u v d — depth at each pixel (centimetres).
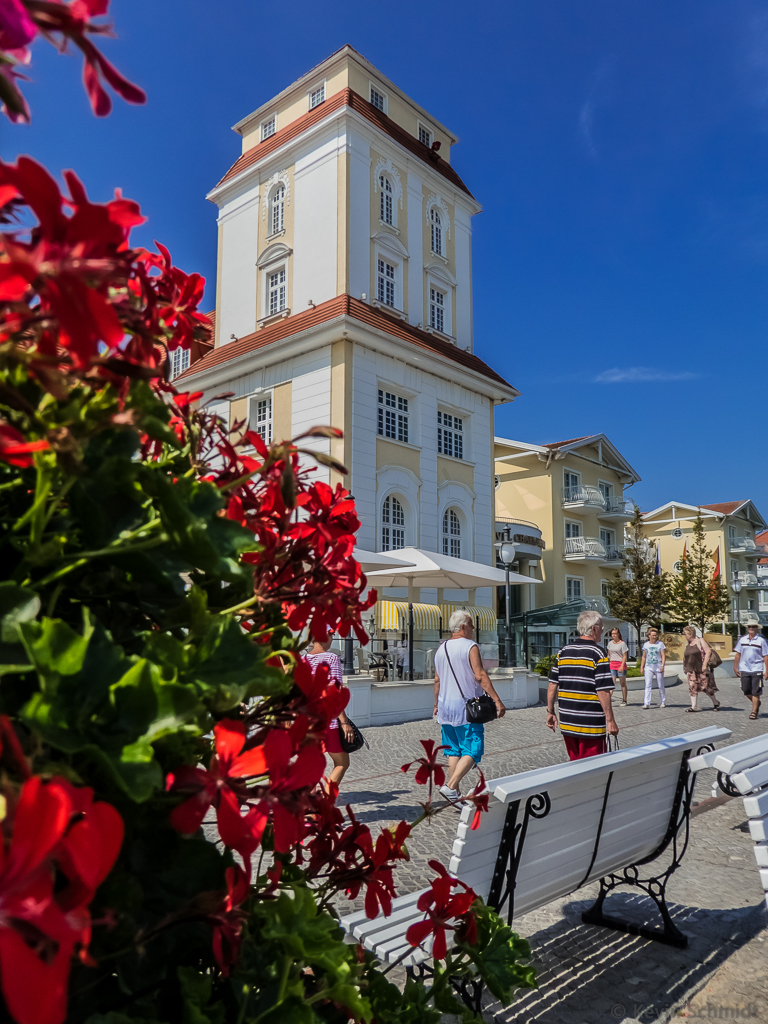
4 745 51
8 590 60
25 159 45
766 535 7100
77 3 52
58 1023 42
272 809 76
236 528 77
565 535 3306
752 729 1220
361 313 1827
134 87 52
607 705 553
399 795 670
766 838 277
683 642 3247
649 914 381
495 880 251
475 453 2219
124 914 66
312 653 516
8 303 47
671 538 5250
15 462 61
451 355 2117
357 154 1956
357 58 2069
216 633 73
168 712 59
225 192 2269
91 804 51
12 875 43
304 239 2003
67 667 58
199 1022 70
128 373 53
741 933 357
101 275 47
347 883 116
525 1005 281
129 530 72
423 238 2177
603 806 307
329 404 1823
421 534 1989
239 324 2169
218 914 72
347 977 86
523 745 985
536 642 2567
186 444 96
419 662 1502
